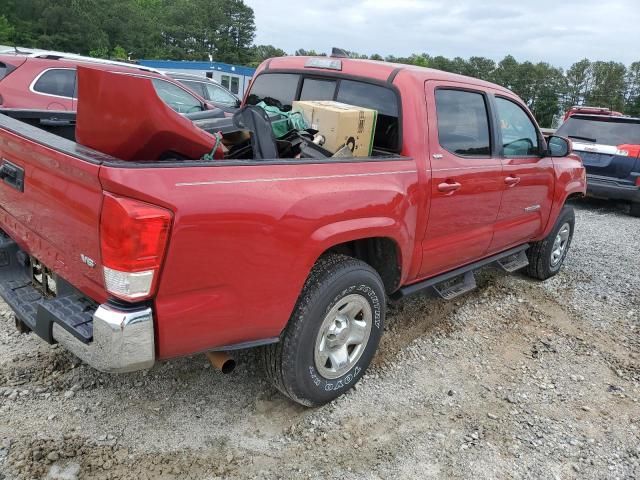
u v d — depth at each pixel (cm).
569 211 586
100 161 214
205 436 296
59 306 249
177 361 361
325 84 408
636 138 986
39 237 275
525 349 434
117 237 213
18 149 273
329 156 336
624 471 301
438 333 445
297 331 292
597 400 369
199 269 237
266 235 256
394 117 362
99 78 237
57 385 323
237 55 11294
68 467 263
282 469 277
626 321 505
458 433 319
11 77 775
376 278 330
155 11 10844
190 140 253
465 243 421
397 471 284
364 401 341
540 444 317
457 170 383
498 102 446
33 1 7125
